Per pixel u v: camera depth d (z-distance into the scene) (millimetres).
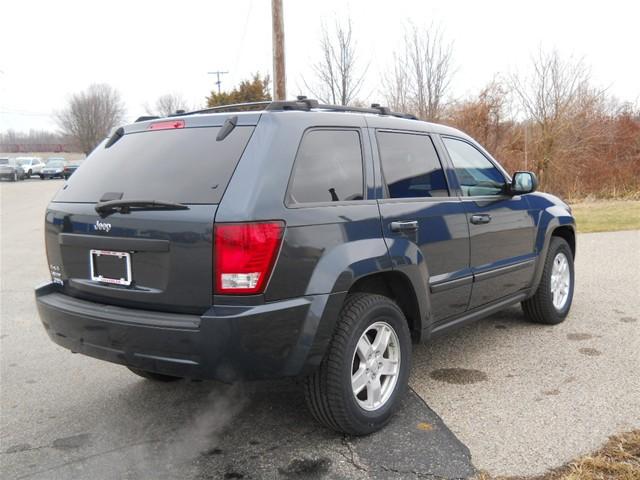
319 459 3125
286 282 2896
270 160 2957
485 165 4715
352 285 3379
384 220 3457
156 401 3996
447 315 4090
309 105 3420
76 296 3426
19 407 3938
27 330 5770
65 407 3926
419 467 3000
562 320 5559
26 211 19609
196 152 3125
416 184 3865
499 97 19844
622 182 20547
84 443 3410
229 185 2879
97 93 76688
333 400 3154
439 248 3885
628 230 11836
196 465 3123
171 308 2957
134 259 3062
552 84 19938
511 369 4344
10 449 3352
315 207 3076
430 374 4297
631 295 6527
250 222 2785
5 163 42594
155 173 3160
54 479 3016
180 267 2883
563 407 3643
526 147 20047
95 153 3719
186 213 2877
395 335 3527
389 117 3910
